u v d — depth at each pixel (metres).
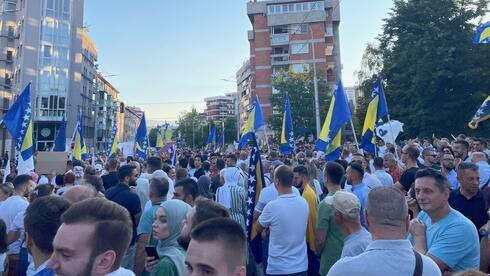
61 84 52.19
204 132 93.69
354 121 39.91
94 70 75.12
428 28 27.52
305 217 4.71
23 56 49.97
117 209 2.05
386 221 2.32
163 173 6.86
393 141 10.34
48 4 51.97
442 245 2.96
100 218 1.93
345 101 9.71
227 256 1.83
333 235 4.29
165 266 2.83
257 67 62.09
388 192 2.41
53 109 51.31
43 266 2.45
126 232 2.03
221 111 166.75
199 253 1.82
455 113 27.27
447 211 3.12
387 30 30.83
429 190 3.12
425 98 27.39
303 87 40.94
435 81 26.34
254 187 6.25
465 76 25.42
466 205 4.54
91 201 2.02
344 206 3.56
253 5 63.25
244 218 7.56
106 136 80.62
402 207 2.35
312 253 5.29
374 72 43.03
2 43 55.91
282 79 43.12
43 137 51.56
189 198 4.73
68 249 1.86
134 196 5.62
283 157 14.12
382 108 10.34
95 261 1.88
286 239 4.55
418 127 28.67
